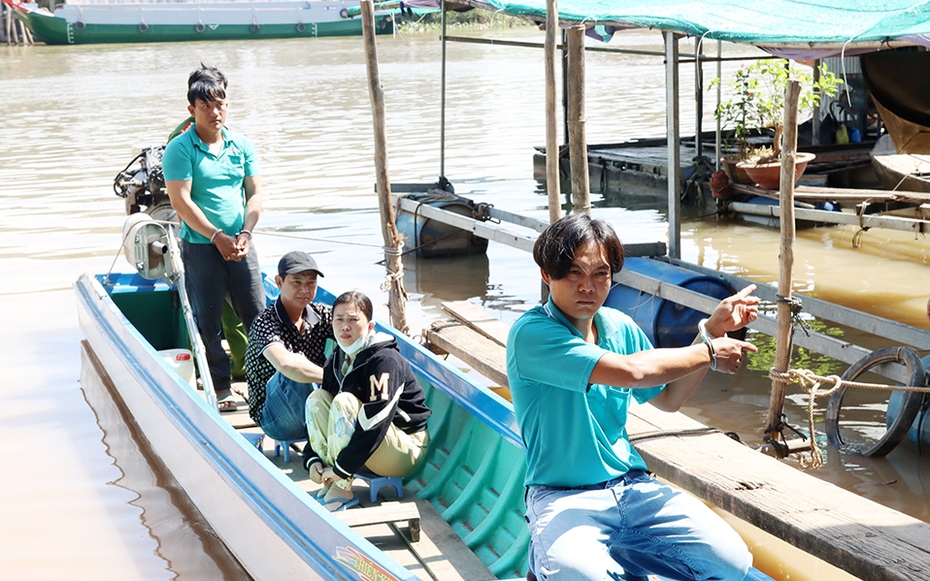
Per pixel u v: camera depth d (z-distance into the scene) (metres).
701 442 5.34
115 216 14.85
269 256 12.36
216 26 57.94
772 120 13.53
